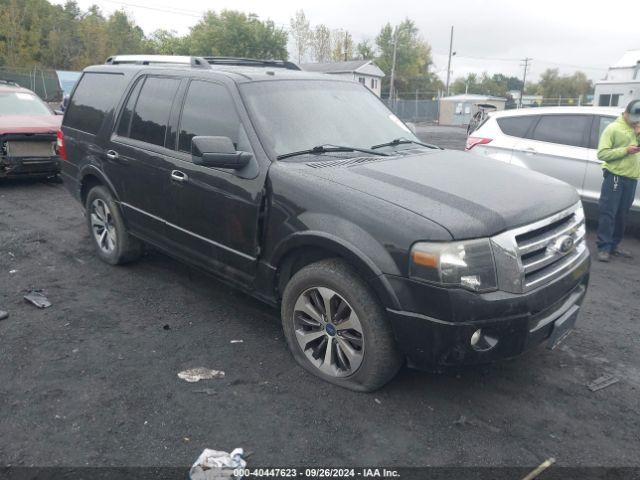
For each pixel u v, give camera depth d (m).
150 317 4.50
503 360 3.12
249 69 4.62
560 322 3.30
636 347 4.21
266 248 3.74
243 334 4.24
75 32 47.22
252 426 3.14
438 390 3.52
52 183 10.02
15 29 42.31
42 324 4.34
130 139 4.92
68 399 3.35
